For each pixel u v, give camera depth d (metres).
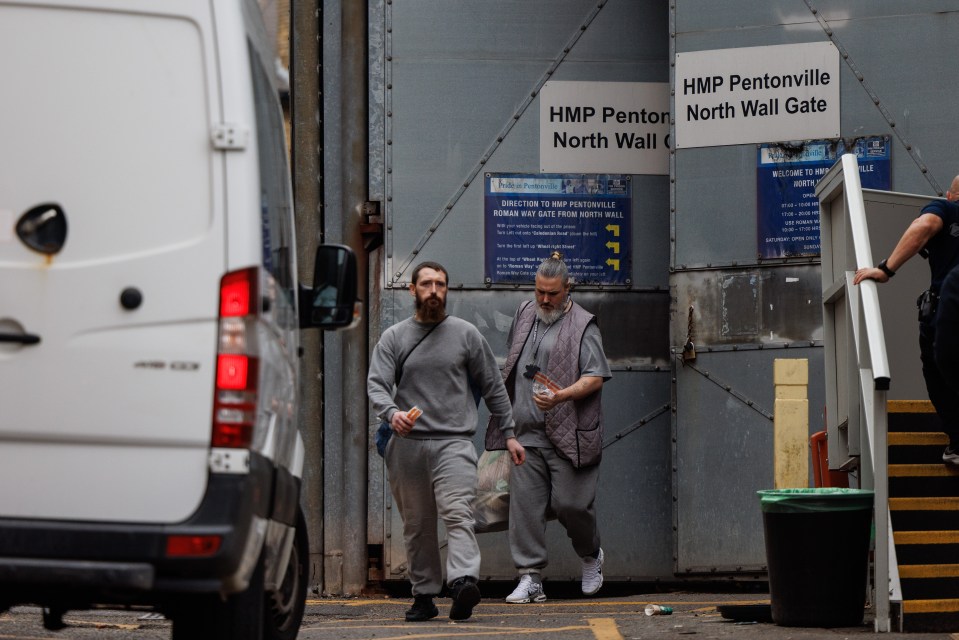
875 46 42.88
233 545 18.36
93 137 18.89
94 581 18.12
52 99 18.89
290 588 25.80
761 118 43.31
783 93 43.22
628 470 45.09
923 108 42.59
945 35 42.62
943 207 29.77
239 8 19.50
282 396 20.97
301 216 45.44
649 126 45.91
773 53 43.28
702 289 43.53
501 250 45.38
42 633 30.92
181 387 18.56
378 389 33.12
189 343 18.62
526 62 45.78
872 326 28.97
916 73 42.69
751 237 43.25
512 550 40.03
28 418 18.50
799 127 43.09
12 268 18.67
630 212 45.72
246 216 18.88
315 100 45.78
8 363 18.56
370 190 45.28
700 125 43.72
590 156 45.72
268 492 19.47
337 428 45.03
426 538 33.88
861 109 42.81
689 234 43.69
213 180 18.89
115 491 18.42
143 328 18.64
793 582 29.02
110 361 18.58
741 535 43.06
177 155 18.91
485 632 30.83
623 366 45.44
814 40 43.12
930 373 30.11
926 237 29.39
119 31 19.00
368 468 45.16
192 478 18.47
